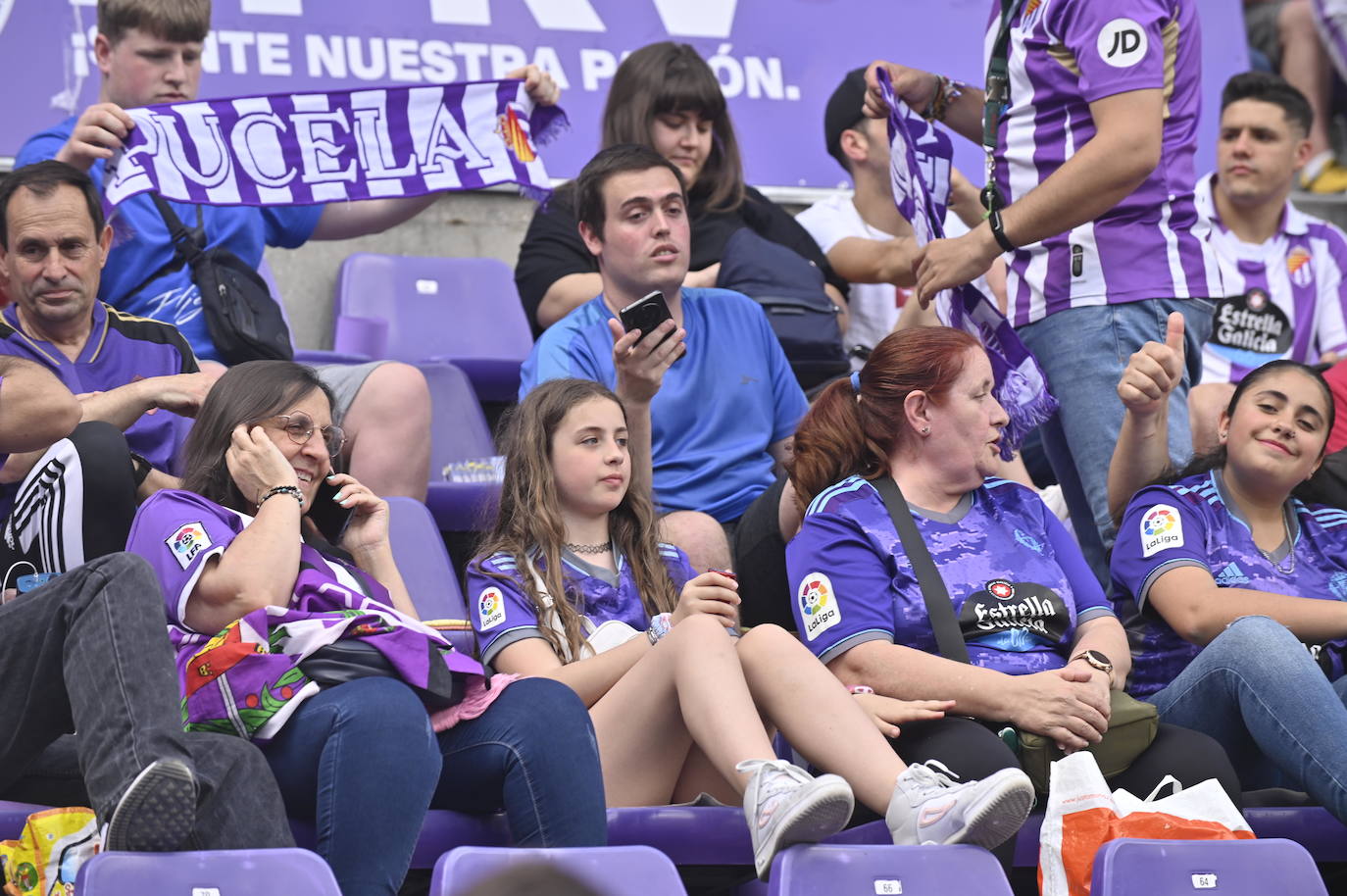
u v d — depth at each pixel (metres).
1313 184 14.10
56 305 7.92
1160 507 7.52
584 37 12.13
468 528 9.38
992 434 6.95
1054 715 6.23
